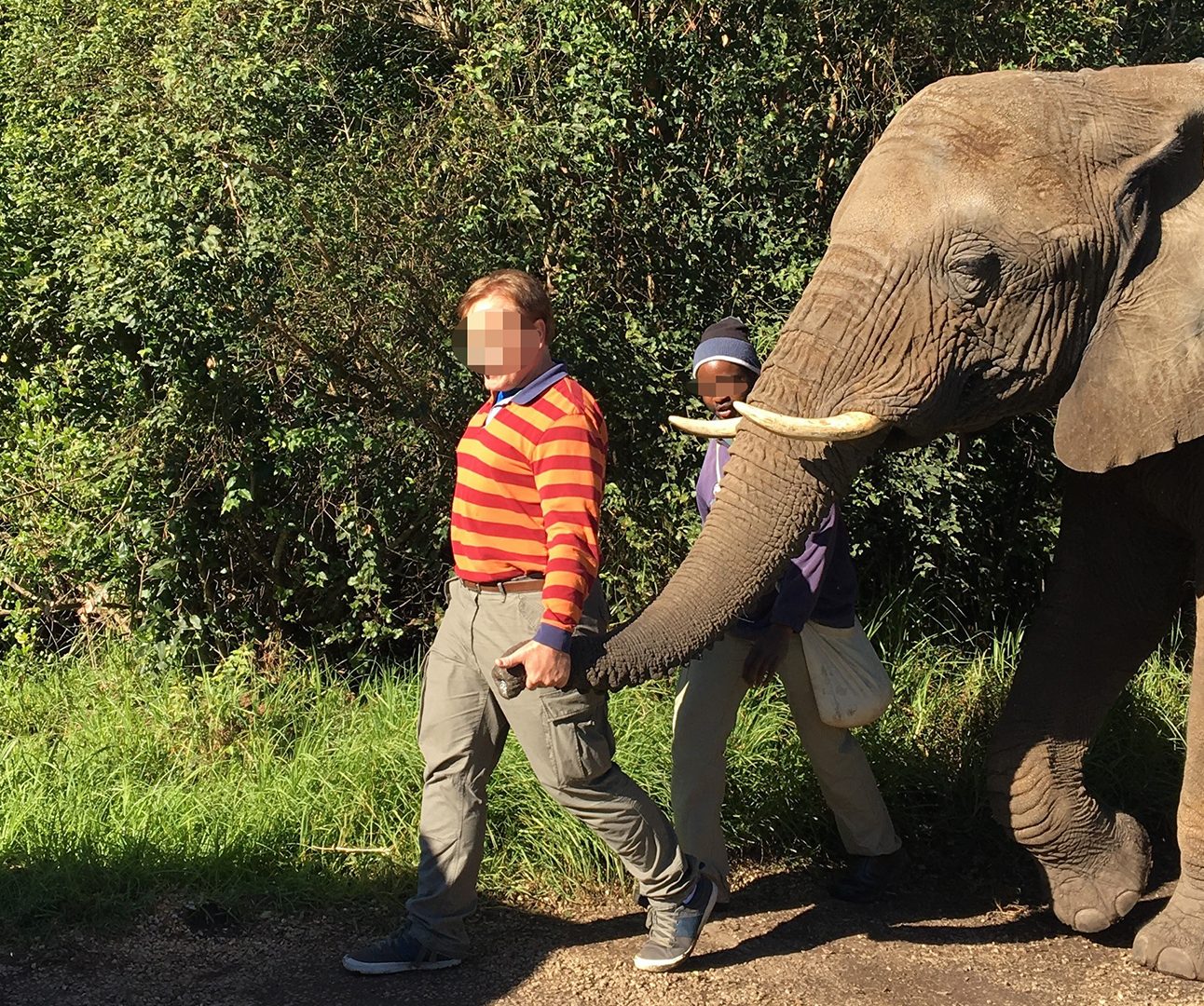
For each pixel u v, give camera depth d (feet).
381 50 20.89
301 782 15.61
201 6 18.52
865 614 20.35
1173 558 14.40
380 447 18.20
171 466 18.49
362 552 19.52
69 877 13.80
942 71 20.83
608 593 19.67
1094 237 12.23
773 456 12.26
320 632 19.88
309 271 17.56
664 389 18.93
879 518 20.34
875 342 12.20
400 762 15.85
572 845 14.79
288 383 18.69
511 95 18.85
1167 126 12.44
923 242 12.16
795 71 19.83
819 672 13.98
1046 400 12.75
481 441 11.99
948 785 17.19
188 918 13.71
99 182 18.65
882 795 16.74
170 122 17.66
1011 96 12.47
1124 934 14.43
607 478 19.11
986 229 12.09
